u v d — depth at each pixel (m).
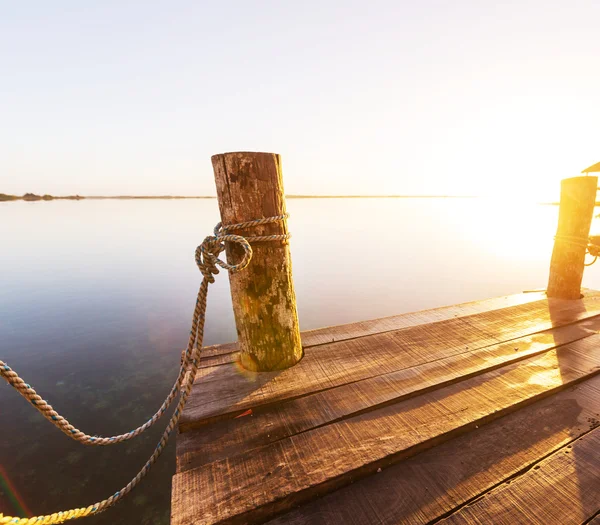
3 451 3.90
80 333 7.59
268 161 2.13
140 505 3.24
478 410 1.93
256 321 2.31
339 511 1.40
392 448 1.65
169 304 9.88
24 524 1.17
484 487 1.47
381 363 2.48
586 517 1.33
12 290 11.60
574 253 3.79
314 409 1.98
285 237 2.25
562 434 1.77
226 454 1.67
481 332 3.00
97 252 21.00
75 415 4.57
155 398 4.97
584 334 2.95
